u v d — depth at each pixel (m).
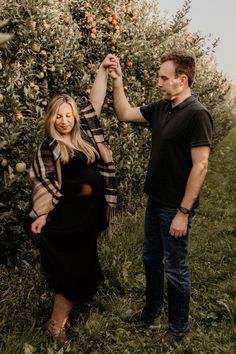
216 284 4.02
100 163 2.99
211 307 3.61
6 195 3.26
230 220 6.23
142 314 3.31
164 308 3.59
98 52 4.62
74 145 2.81
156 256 3.11
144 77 5.49
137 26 5.30
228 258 4.64
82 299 2.91
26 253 3.71
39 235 2.76
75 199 2.80
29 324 3.03
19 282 3.43
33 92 3.55
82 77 4.16
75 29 4.20
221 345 3.13
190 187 2.68
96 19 4.56
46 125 2.77
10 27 3.35
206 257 4.63
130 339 3.18
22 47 3.52
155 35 5.61
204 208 6.62
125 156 5.16
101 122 4.39
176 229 2.76
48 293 3.36
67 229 2.79
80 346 2.99
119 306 3.50
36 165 2.76
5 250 3.52
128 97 5.07
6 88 3.28
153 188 2.90
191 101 2.75
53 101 2.76
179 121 2.73
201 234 5.42
